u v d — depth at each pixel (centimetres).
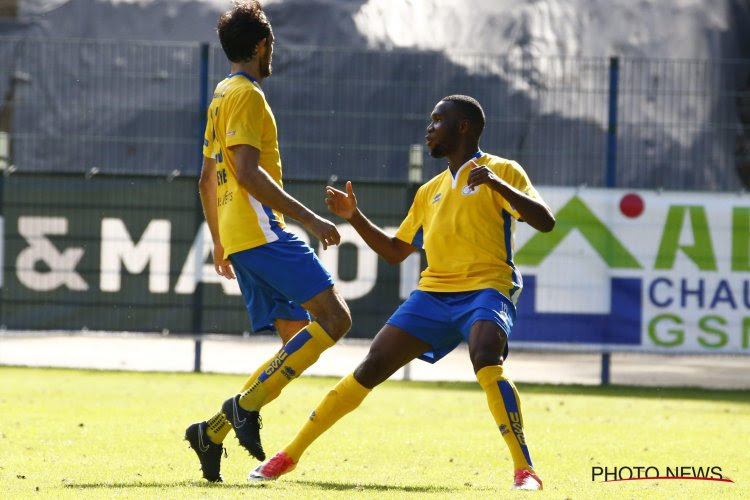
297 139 4603
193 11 7019
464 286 1888
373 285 4322
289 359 1794
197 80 4534
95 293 4366
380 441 2547
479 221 1892
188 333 4353
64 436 2477
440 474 2030
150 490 1675
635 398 3897
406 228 2028
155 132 5009
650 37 7038
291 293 1816
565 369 4941
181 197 4353
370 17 6794
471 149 1931
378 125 4591
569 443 2573
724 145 5578
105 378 4109
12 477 1856
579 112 4947
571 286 4312
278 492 1669
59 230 4366
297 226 4300
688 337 4303
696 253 4300
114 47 5675
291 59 4931
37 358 4838
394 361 1891
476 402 3588
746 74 6912
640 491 1817
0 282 4372
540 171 4591
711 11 7144
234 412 1792
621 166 5541
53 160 5019
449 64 4803
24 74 5481
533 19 6994
